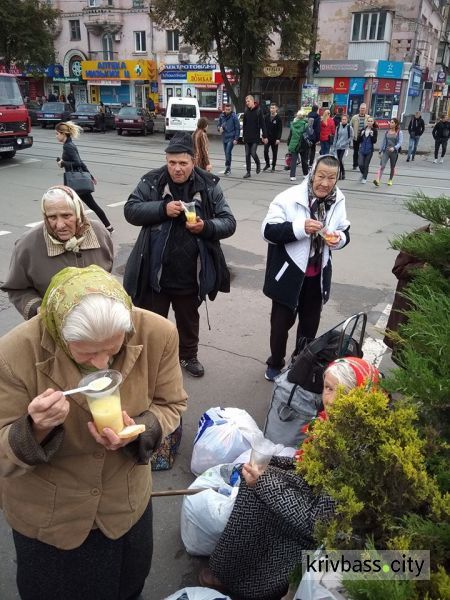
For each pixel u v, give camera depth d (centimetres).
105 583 166
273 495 173
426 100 3897
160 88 3625
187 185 345
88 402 135
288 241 342
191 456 305
